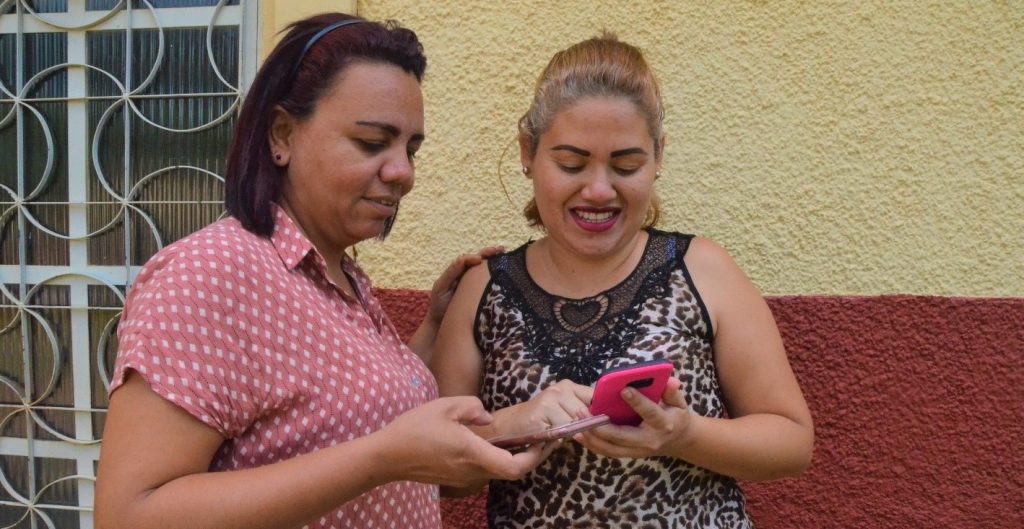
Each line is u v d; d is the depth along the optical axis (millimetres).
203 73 2258
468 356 1572
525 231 1999
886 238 1866
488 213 2018
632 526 1378
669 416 1180
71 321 2385
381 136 1199
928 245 1854
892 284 1867
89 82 2332
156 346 979
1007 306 1793
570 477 1400
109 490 964
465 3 2000
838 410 1866
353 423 1131
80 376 2385
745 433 1324
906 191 1858
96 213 2348
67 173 2361
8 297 2375
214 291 1029
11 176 2404
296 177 1218
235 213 1173
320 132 1181
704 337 1439
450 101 2023
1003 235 1830
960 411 1821
